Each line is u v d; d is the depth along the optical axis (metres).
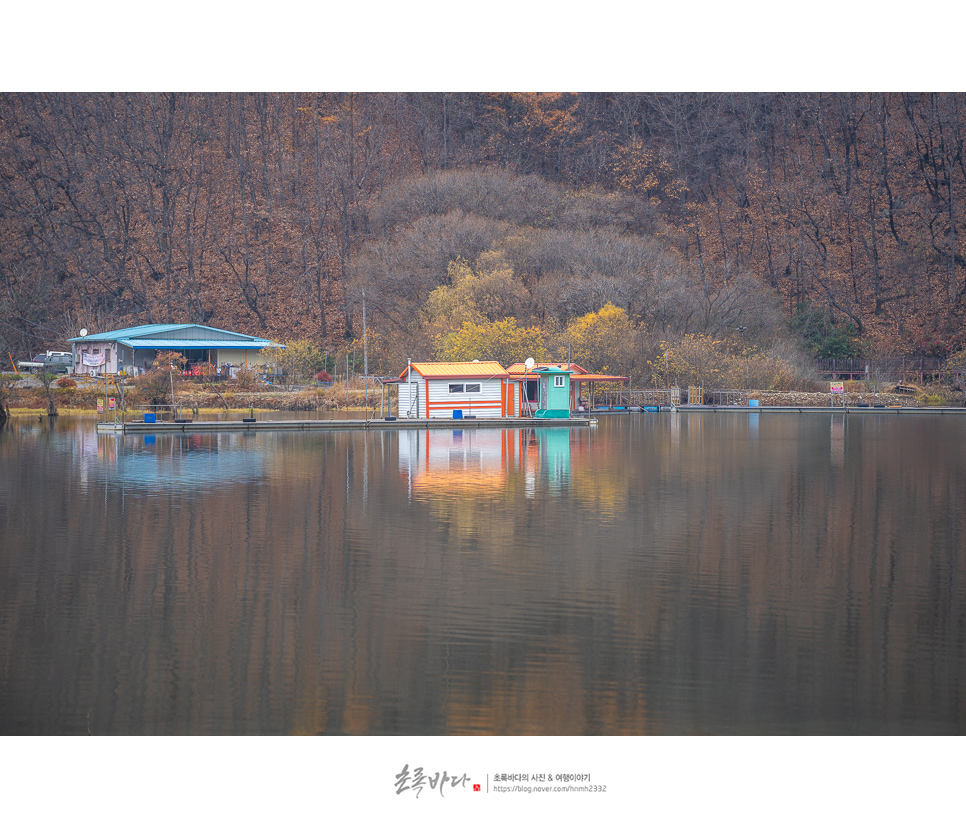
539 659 13.93
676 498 27.66
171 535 22.19
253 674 13.41
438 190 132.88
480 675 13.36
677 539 21.78
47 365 97.06
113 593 17.23
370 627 15.30
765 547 20.97
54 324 126.06
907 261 132.88
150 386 70.19
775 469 34.72
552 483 30.72
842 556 20.09
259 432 52.69
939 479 31.91
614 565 19.25
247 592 17.27
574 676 13.33
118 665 13.75
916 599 16.83
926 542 21.50
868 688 12.96
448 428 56.81
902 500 27.41
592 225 127.75
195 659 13.97
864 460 37.91
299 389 84.06
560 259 109.75
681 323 98.19
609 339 84.38
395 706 12.45
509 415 62.59
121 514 24.89
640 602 16.61
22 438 48.16
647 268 110.12
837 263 136.25
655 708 12.38
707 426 58.69
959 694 12.80
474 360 78.38
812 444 45.41
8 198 135.62
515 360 78.75
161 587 17.64
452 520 24.05
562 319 96.12
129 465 35.84
